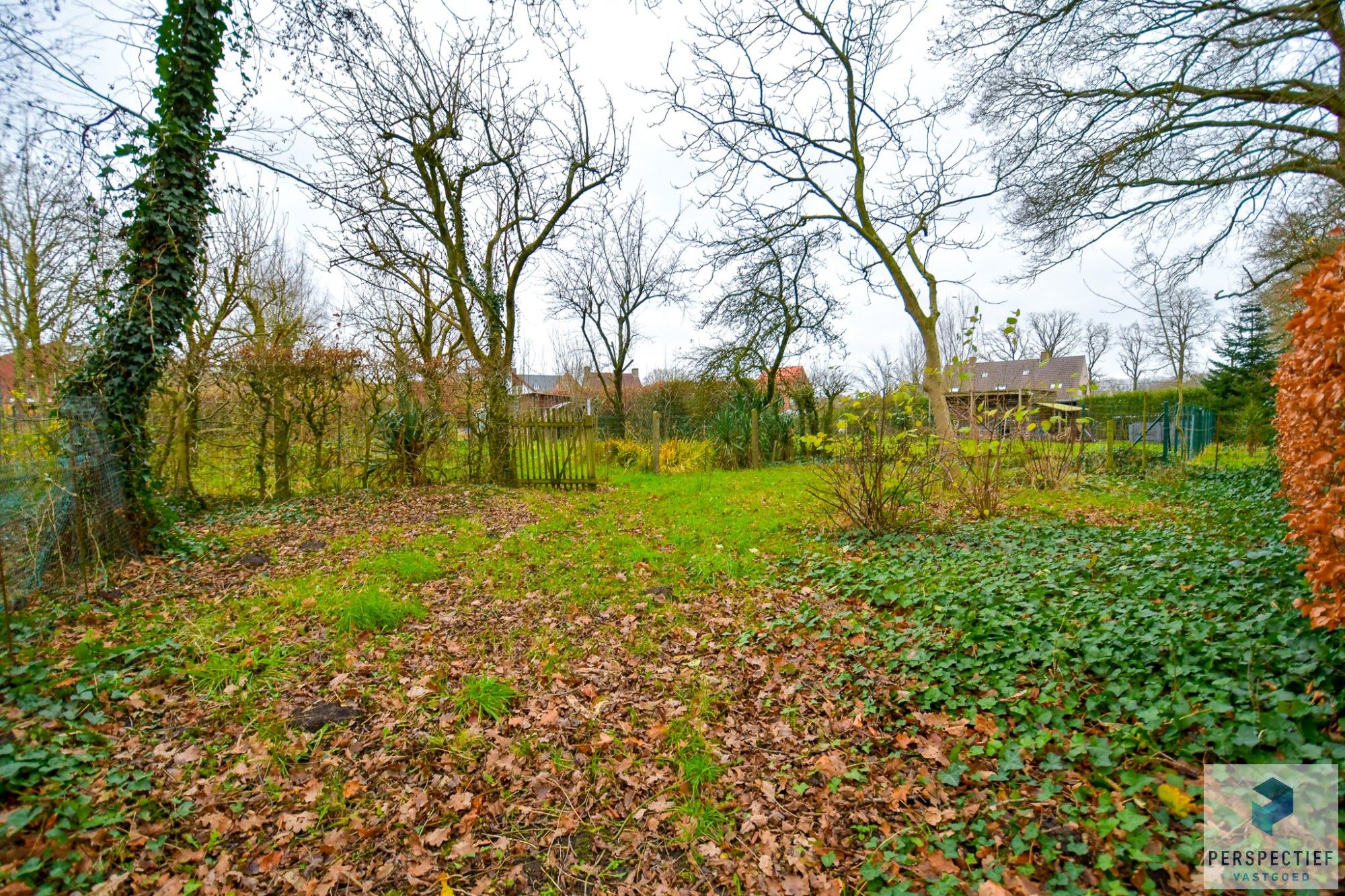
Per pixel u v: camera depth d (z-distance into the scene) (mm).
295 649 4035
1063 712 2939
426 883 2307
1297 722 2381
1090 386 9305
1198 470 12281
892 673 3666
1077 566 4859
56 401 6035
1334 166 7426
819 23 9891
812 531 7297
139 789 2602
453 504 9219
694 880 2330
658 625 4707
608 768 2963
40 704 2988
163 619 4398
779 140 10867
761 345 18359
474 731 3215
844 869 2334
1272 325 17125
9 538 4152
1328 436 2920
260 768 2844
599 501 10164
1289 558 4055
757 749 3111
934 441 7348
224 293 13039
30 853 2166
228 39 6672
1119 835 2205
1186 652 3059
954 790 2650
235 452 9727
